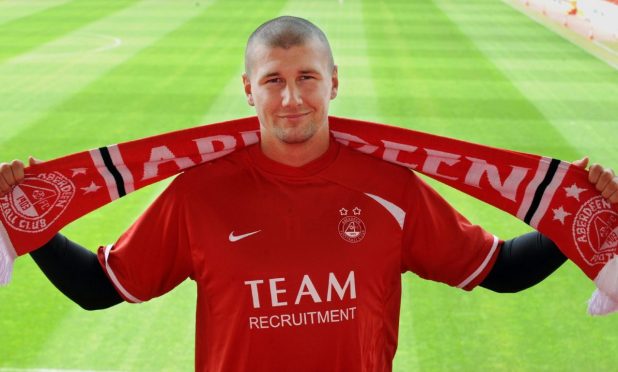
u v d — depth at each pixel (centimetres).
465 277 212
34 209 212
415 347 417
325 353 195
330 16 1656
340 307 194
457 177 224
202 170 204
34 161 213
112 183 219
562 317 449
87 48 1286
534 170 219
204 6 1795
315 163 199
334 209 197
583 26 1495
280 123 189
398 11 1747
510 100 966
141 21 1580
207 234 197
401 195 203
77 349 410
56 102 931
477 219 584
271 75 187
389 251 199
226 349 196
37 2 1869
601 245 213
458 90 1016
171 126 845
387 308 202
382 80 1064
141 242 204
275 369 195
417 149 219
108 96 966
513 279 214
